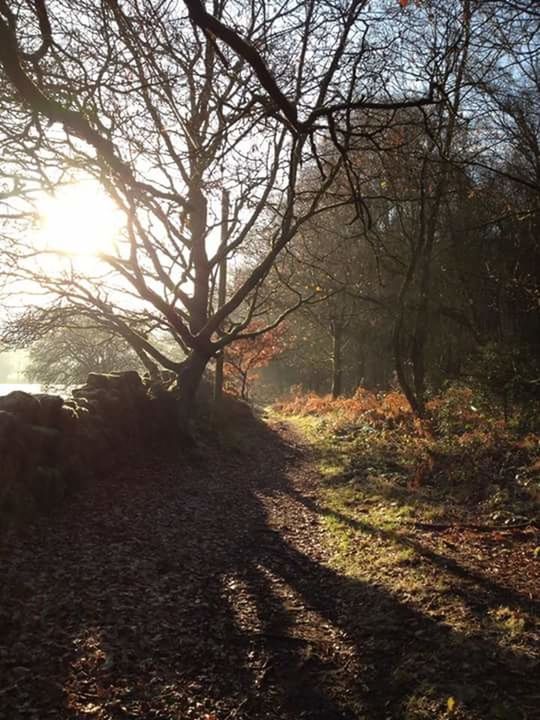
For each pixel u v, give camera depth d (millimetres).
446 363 24031
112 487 9438
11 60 3697
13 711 3865
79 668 4445
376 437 16844
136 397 12297
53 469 8062
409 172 9305
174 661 4688
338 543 7941
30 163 8039
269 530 8562
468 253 22391
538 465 10375
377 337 29531
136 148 6809
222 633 5227
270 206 12258
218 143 5918
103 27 6059
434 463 12219
